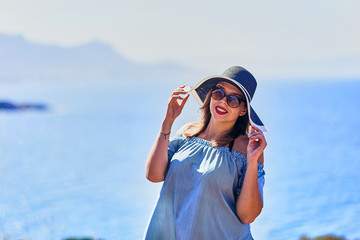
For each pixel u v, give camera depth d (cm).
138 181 3916
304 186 3553
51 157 5181
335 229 2356
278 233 2319
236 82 291
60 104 15300
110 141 6969
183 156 302
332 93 19325
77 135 7675
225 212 287
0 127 7012
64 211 2578
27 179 3769
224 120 299
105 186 3659
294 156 5072
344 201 3008
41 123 9319
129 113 12294
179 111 314
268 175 4062
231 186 288
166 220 299
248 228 299
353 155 5006
